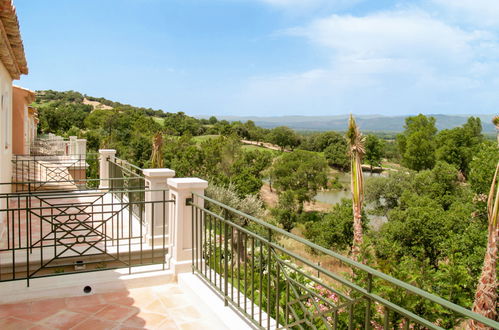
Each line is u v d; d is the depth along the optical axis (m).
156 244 5.30
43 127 60.16
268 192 52.12
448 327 4.99
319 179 46.22
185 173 45.06
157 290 4.01
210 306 3.37
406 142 57.12
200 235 4.00
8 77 7.86
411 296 4.99
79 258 4.69
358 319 4.85
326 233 28.86
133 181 7.07
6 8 4.50
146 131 59.25
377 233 28.06
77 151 15.89
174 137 60.91
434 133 56.47
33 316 3.34
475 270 14.00
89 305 3.61
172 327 3.20
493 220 9.66
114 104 101.44
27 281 3.78
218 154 46.50
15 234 5.75
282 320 4.25
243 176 40.59
